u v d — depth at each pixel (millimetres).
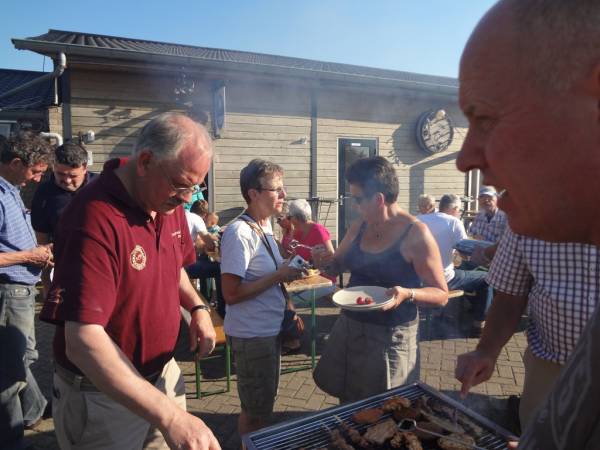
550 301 1470
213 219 6121
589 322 478
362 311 1886
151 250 1547
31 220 3199
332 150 8562
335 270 2453
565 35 403
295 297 3994
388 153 9156
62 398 1568
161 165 1386
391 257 2043
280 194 2303
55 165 3123
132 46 8273
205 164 1438
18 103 7609
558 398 482
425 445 1352
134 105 6938
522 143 446
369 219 2096
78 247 1308
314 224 4410
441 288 1924
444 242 4293
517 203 488
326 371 2133
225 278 2131
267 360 2182
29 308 2607
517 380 3732
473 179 10125
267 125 7930
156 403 1206
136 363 1571
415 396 1601
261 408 2209
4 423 2494
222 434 3023
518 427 2439
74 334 1248
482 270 5113
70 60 6246
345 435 1388
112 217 1378
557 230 478
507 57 440
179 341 4570
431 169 9648
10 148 2555
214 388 3639
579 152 421
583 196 438
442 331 4906
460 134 9859
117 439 1561
